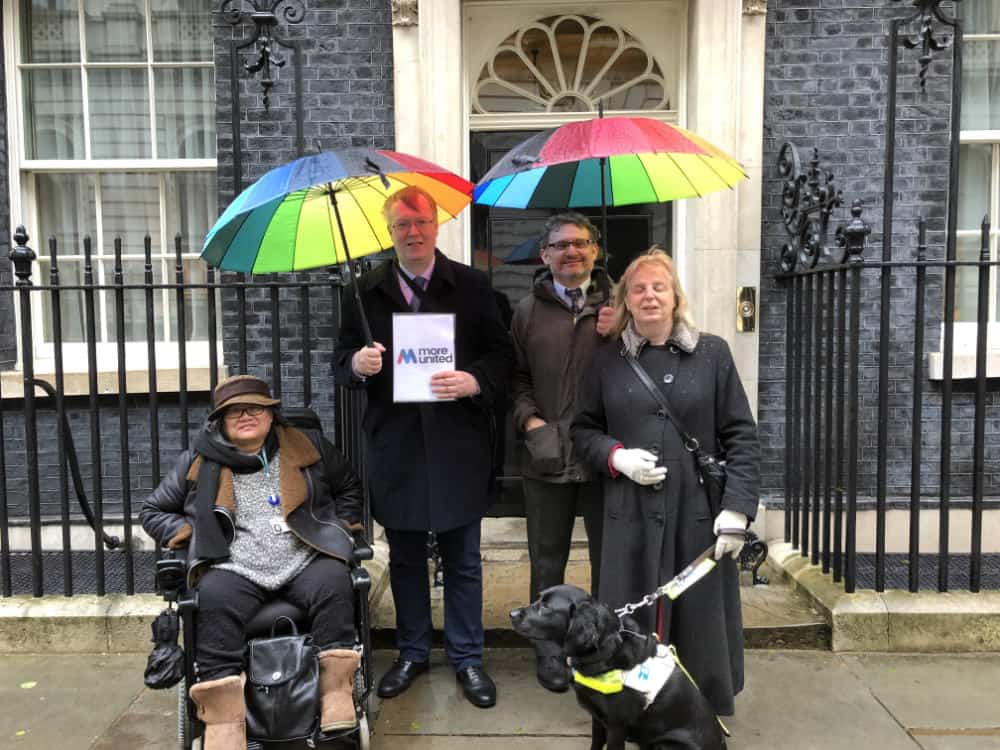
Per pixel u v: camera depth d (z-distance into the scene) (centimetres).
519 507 463
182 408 352
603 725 243
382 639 352
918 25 328
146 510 281
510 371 301
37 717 303
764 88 425
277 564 269
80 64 463
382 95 432
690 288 435
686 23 439
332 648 257
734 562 272
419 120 422
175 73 466
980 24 443
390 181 289
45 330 473
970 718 294
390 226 287
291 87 434
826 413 371
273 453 283
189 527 273
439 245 432
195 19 465
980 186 451
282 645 249
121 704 312
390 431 296
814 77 425
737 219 422
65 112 468
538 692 316
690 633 262
